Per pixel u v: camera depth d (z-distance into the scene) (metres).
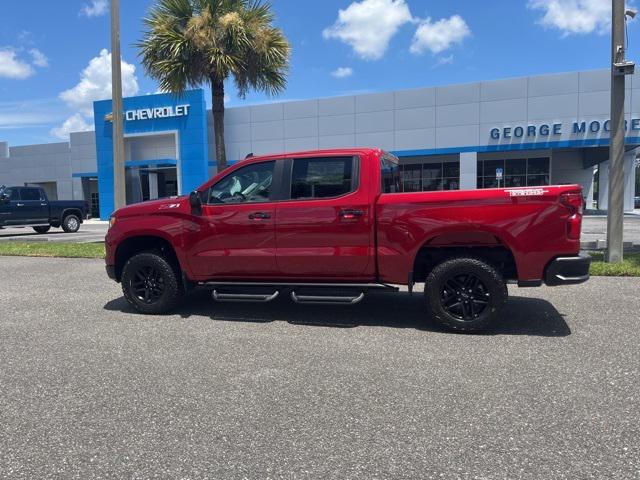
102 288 8.56
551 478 2.78
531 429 3.34
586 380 4.15
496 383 4.13
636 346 5.00
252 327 6.00
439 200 5.54
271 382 4.23
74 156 41.28
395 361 4.71
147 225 6.55
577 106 26.41
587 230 17.66
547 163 30.56
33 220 21.45
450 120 28.45
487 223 5.43
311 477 2.83
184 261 6.43
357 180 5.82
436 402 3.78
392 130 29.53
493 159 31.34
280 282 6.20
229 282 6.35
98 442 3.26
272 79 14.98
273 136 32.00
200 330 5.89
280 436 3.30
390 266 5.75
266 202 6.13
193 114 32.50
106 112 34.56
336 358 4.83
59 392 4.07
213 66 13.98
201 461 3.02
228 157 32.94
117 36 13.21
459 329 5.57
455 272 5.53
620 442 3.15
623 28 9.20
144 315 6.66
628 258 9.77
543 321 6.00
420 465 2.93
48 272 10.28
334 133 30.72
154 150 34.19
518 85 27.22
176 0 14.03
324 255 5.92
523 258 5.41
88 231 23.91
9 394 4.05
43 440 3.29
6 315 6.71
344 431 3.36
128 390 4.10
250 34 14.05
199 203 6.23
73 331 5.90
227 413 3.66
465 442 3.19
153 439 3.29
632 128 25.92
